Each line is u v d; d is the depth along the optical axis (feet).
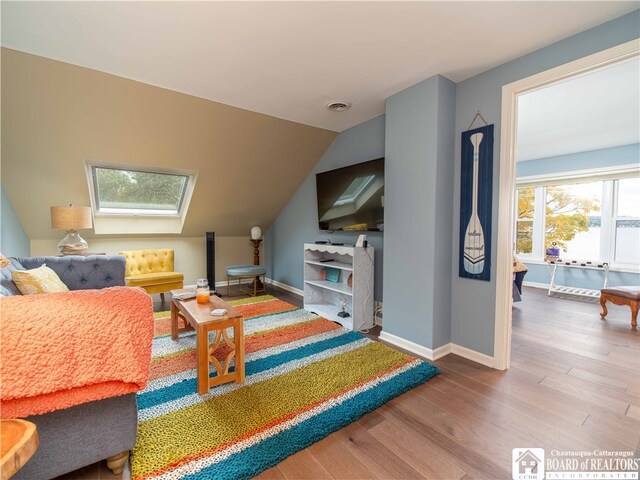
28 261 8.00
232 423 5.18
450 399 6.07
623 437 4.96
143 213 14.30
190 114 9.78
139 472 4.12
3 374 3.12
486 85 7.47
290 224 16.20
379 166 9.79
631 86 8.25
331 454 4.60
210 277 15.05
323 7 5.25
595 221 15.46
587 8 5.24
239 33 6.01
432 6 5.19
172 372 7.01
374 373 6.98
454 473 4.24
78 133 9.36
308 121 11.34
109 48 6.58
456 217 8.17
